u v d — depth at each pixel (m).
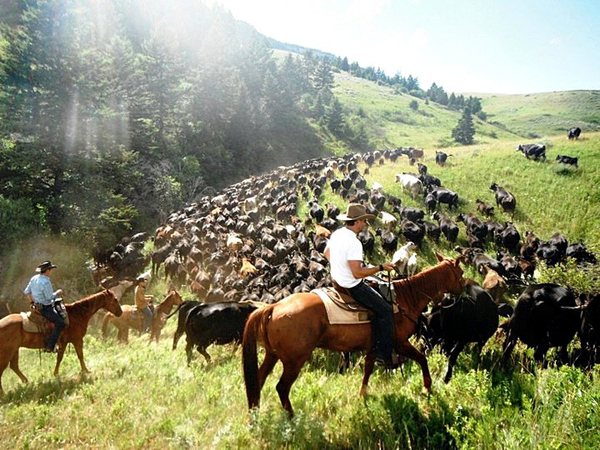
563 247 15.77
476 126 145.62
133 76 42.38
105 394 6.30
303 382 6.06
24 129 24.59
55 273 19.48
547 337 6.56
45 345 7.74
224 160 59.50
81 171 25.48
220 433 4.42
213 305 9.20
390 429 4.21
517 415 3.86
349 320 4.66
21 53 24.58
